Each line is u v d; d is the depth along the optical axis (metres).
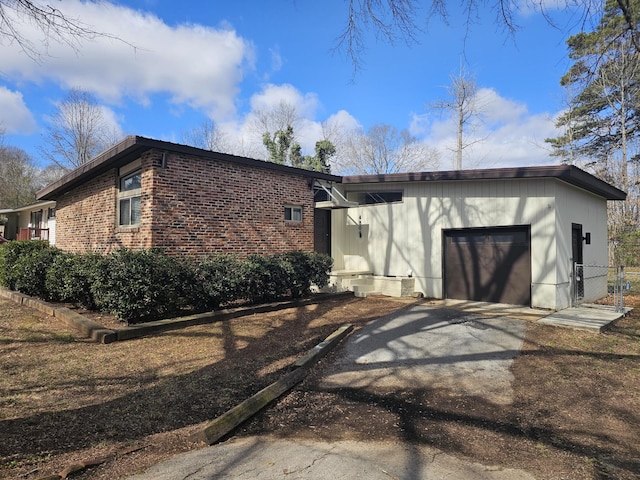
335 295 11.69
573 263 11.18
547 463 3.44
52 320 8.31
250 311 9.23
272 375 5.55
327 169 30.11
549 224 10.12
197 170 10.20
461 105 30.34
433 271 12.16
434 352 6.70
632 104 13.65
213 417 4.28
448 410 4.59
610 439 3.91
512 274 10.80
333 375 5.72
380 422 4.26
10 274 11.75
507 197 10.81
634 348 7.04
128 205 10.80
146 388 5.00
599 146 24.36
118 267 7.70
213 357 6.25
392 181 12.34
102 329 7.06
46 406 4.39
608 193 12.86
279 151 32.94
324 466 3.31
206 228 10.33
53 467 3.19
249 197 11.34
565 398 4.94
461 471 3.27
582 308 10.49
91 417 4.18
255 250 11.45
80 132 36.59
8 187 39.25
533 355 6.53
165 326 7.63
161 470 3.21
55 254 10.84
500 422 4.28
